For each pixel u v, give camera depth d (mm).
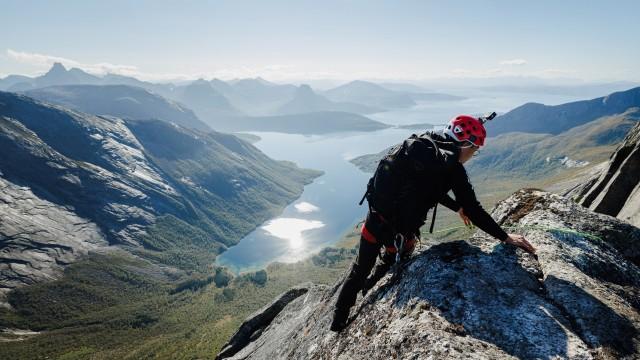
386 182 1876
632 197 5273
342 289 2195
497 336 1481
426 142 1800
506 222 2531
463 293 1665
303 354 2770
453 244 2023
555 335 1474
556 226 2227
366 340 1839
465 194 1814
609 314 1579
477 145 1817
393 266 2223
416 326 1565
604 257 2014
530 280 1787
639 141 5797
